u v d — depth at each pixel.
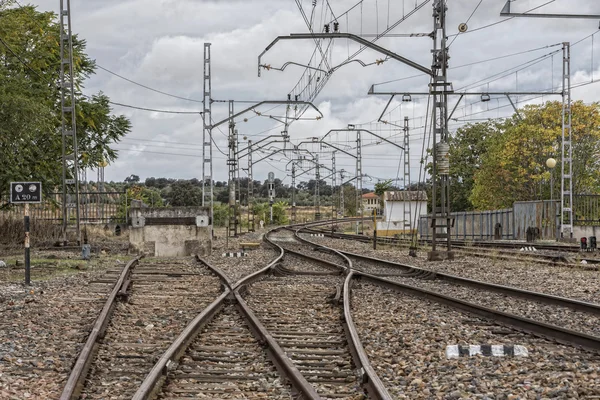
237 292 14.60
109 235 45.88
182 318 11.93
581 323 11.41
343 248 37.62
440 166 26.30
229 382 7.46
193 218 29.66
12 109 30.92
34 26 40.62
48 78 42.38
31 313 12.31
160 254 29.53
